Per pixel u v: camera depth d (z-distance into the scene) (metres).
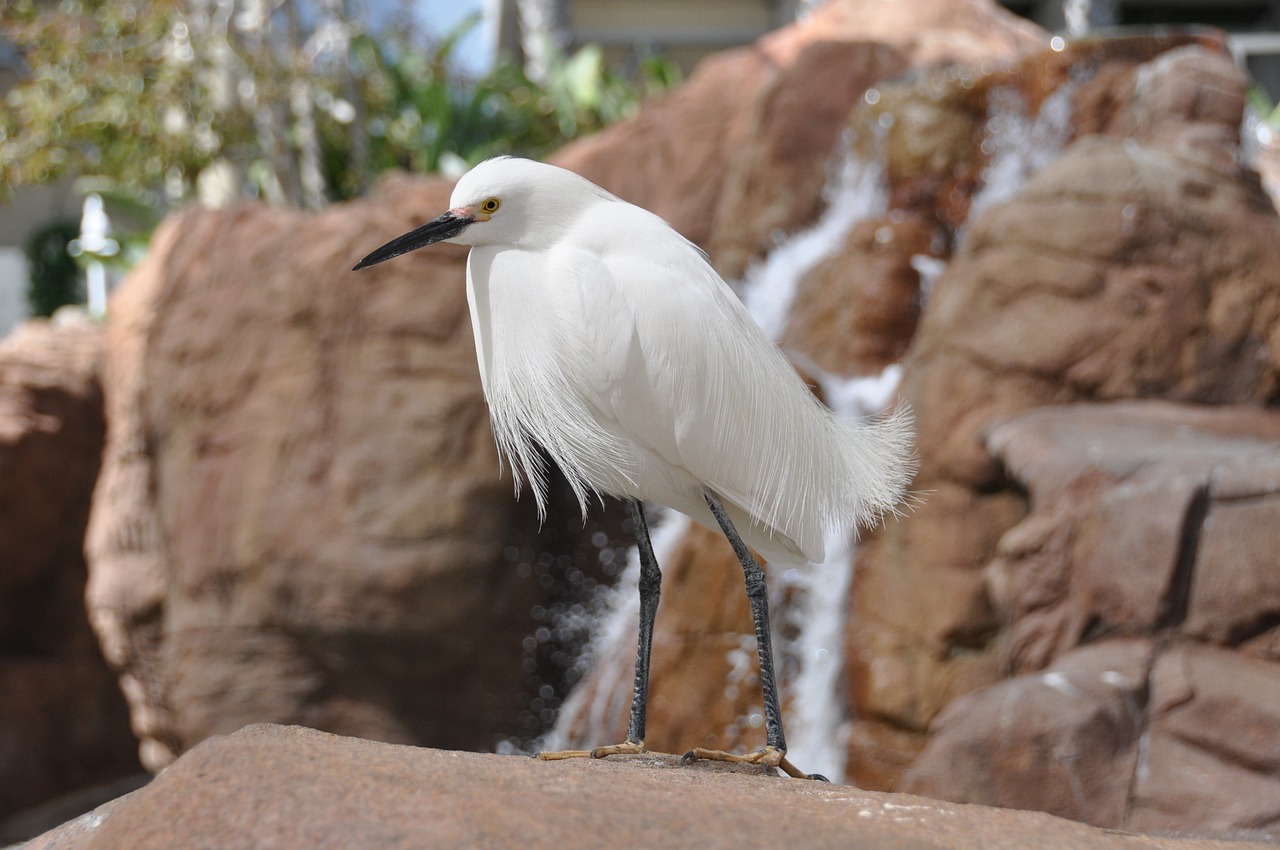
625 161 12.05
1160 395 6.87
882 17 12.68
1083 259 6.93
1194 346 6.92
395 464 9.99
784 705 7.35
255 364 10.62
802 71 10.95
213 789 2.06
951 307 7.20
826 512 3.23
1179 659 5.21
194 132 14.62
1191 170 7.32
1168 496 5.41
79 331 13.66
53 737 13.02
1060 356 6.83
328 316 10.33
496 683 10.67
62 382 12.81
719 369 3.08
